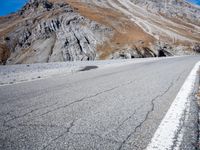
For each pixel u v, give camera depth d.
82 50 68.56
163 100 5.45
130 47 65.19
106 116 4.22
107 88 7.28
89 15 88.81
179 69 12.82
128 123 3.82
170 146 2.96
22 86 8.17
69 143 3.04
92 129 3.55
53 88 7.50
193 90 6.62
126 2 146.00
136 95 6.09
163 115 4.25
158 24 104.25
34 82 9.29
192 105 4.95
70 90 7.02
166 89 6.86
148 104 5.09
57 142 3.08
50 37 75.75
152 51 64.81
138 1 164.88
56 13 87.75
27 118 4.14
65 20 80.88
